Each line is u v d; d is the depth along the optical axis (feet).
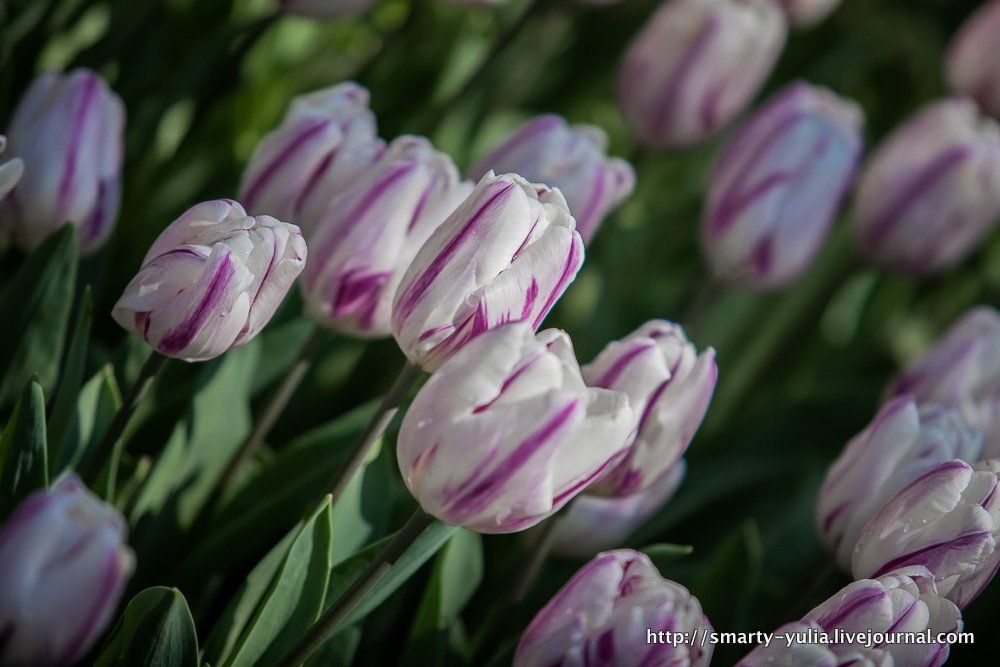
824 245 4.74
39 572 2.82
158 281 3.07
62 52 4.02
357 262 3.23
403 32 4.27
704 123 4.19
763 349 4.48
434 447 3.00
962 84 4.56
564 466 3.01
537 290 3.07
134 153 3.87
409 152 3.26
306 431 3.94
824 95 4.10
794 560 4.07
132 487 3.46
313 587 3.23
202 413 3.46
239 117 4.23
